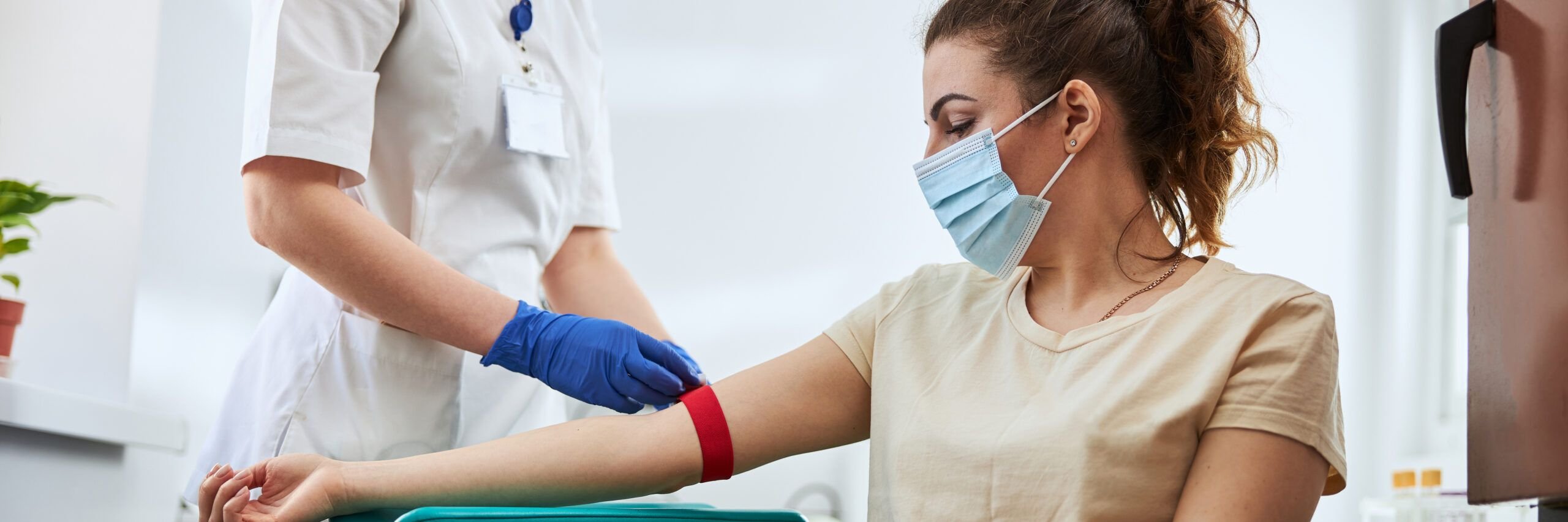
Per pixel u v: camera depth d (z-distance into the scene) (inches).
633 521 42.9
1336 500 143.6
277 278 113.4
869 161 145.3
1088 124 47.1
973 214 49.1
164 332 93.2
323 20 56.3
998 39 48.9
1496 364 42.7
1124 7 48.9
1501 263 42.4
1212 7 49.6
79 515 74.0
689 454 49.2
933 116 50.8
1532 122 39.8
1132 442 41.4
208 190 99.4
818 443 51.8
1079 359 44.6
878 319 52.1
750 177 141.6
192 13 95.8
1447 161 44.4
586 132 70.6
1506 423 41.7
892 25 147.9
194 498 63.4
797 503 137.5
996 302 50.1
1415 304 148.6
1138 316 44.9
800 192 142.9
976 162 48.6
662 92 140.1
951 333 49.8
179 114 94.2
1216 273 45.6
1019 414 44.3
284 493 45.6
